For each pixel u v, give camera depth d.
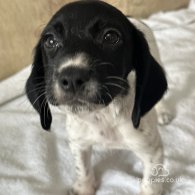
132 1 0.36
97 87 0.16
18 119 0.29
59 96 0.17
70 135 0.22
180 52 0.34
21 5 0.31
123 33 0.18
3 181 0.25
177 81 0.31
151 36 0.26
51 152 0.27
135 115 0.19
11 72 0.33
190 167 0.25
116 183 0.25
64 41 0.17
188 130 0.27
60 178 0.25
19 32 0.32
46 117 0.21
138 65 0.19
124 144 0.22
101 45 0.17
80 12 0.17
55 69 0.17
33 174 0.25
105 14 0.17
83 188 0.24
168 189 0.24
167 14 0.38
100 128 0.21
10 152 0.27
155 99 0.19
